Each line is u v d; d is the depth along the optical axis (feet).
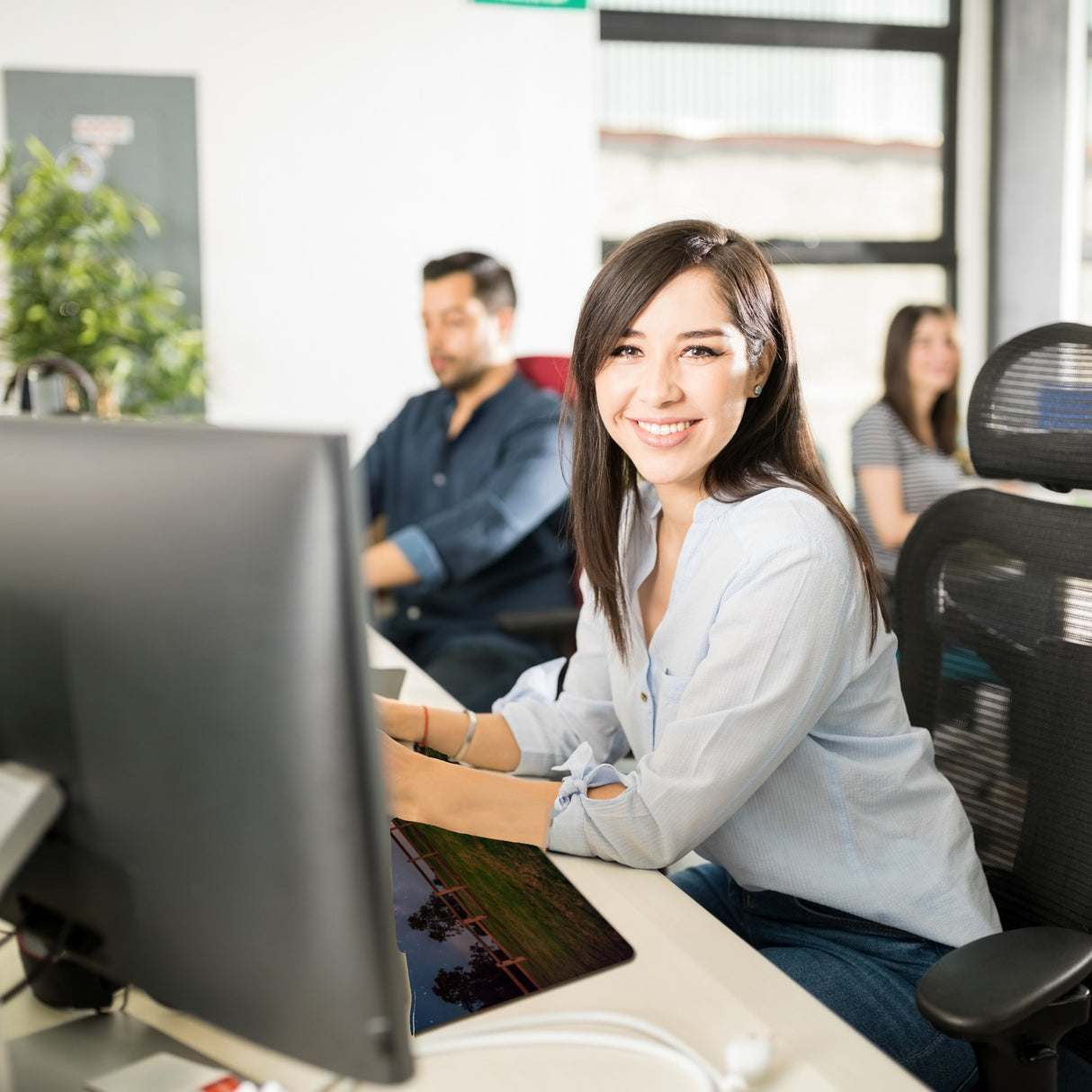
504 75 13.88
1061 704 4.04
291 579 1.81
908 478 10.53
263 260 13.53
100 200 12.40
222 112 13.20
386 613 9.17
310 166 13.51
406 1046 1.99
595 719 4.54
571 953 3.07
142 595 1.97
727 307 3.69
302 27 13.26
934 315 10.41
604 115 14.66
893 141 15.56
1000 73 15.23
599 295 3.82
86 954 2.38
